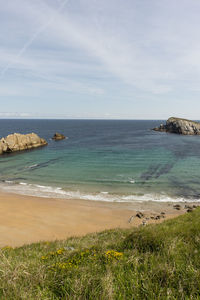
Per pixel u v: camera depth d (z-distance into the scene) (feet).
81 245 28.91
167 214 69.26
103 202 80.53
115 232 40.45
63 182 106.11
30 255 24.91
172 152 190.49
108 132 456.86
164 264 13.02
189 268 12.26
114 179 108.88
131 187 96.63
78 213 70.95
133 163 145.79
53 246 32.09
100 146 236.22
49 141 291.99
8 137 211.41
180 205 76.74
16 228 59.26
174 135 378.12
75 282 11.11
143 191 91.45
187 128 404.98
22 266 15.14
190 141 281.13
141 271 12.66
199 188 94.02
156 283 10.69
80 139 315.99
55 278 12.38
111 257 15.81
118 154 182.60
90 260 16.02
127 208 74.90
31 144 231.91
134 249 17.88
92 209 74.18
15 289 11.07
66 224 62.80
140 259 15.20
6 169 134.00
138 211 72.08
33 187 99.45
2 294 10.98
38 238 53.11
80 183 103.86
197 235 20.42
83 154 185.47
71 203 79.82
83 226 61.57
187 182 102.37
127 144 251.80
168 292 9.80
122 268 13.48
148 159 159.02
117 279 11.91
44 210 73.26
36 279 12.32
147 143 260.42
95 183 103.40
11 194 89.92
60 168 134.72
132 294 10.01
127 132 455.22
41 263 16.47
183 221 36.40
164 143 259.39
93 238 37.22
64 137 331.36
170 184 99.55
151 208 74.49
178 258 14.51
